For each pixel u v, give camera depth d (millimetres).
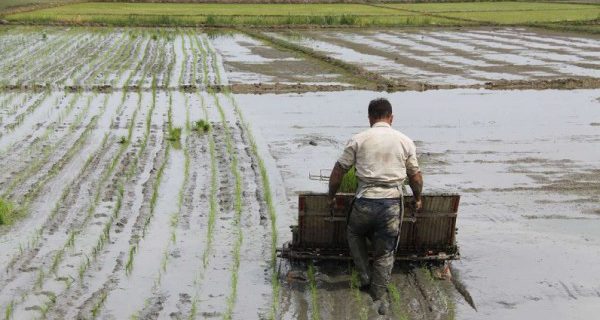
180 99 13914
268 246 6496
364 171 5516
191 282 5766
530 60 20609
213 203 7539
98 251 6309
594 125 12094
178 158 9406
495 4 45938
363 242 5699
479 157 9844
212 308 5332
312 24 31938
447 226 5984
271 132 11148
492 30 30562
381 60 20391
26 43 23828
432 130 11547
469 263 6211
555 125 12055
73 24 30641
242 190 8055
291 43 24391
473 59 20812
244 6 42938
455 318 5250
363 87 15555
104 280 5746
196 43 24641
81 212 7289
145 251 6340
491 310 5391
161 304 5371
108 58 20109
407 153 5574
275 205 7609
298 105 13484
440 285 5789
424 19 33875
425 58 20953
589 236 6910
